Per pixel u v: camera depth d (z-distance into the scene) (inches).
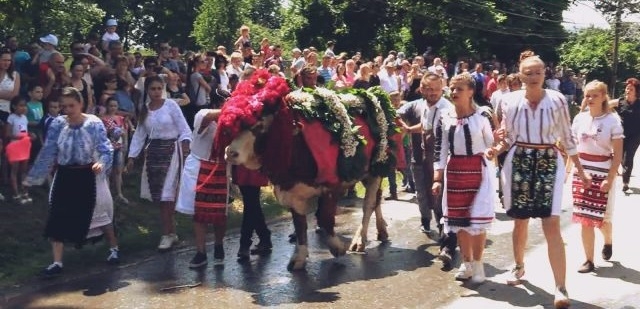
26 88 410.3
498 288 263.4
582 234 281.9
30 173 285.1
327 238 303.3
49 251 319.6
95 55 478.9
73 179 286.2
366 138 304.7
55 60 394.6
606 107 276.1
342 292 262.4
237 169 305.3
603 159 275.7
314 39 1488.7
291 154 272.7
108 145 290.5
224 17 1424.7
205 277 285.4
